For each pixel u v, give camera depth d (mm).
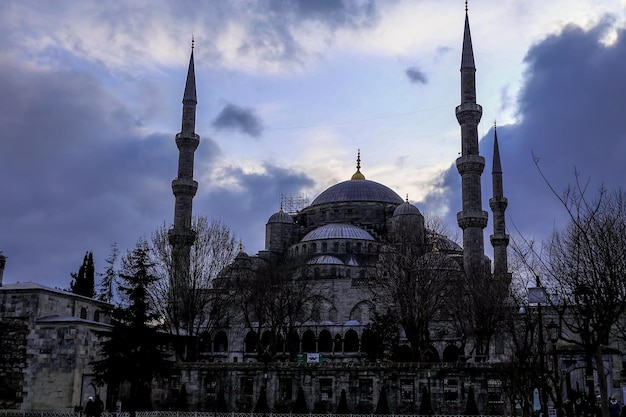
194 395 64125
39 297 65312
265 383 61656
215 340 114812
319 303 116688
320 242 134500
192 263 81000
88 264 115250
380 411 58375
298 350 112250
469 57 106562
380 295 98062
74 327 63188
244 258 103938
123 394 65188
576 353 51344
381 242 129125
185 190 111062
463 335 81125
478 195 99938
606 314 29609
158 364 56656
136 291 57406
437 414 58625
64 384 62094
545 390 37000
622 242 34219
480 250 97500
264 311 94625
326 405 61156
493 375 58375
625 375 58781
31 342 63844
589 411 29203
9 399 62938
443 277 81625
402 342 99438
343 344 108375
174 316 74750
